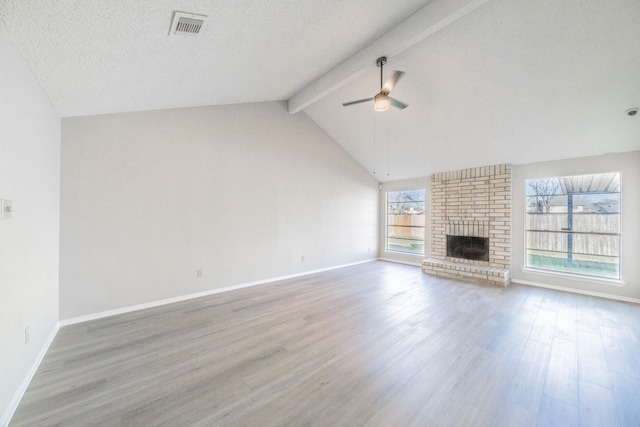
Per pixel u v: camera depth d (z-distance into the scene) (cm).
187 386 189
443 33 282
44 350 232
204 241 391
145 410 166
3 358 158
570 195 430
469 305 354
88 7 146
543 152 422
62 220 287
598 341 256
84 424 155
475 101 358
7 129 164
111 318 308
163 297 355
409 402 174
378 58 299
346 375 202
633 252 371
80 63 202
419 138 480
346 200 612
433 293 406
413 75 350
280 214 485
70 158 292
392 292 411
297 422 157
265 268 464
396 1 233
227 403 172
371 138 530
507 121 376
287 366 214
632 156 373
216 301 366
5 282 162
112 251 318
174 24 181
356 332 274
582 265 418
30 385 190
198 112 386
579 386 191
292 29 234
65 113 282
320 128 554
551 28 246
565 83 296
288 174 497
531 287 439
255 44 242
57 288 279
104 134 312
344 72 341
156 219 349
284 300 372
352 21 248
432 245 582
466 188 529
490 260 495
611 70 269
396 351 237
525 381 196
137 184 335
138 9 157
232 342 253
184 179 372
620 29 232
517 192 471
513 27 255
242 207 432
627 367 214
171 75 259
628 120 323
